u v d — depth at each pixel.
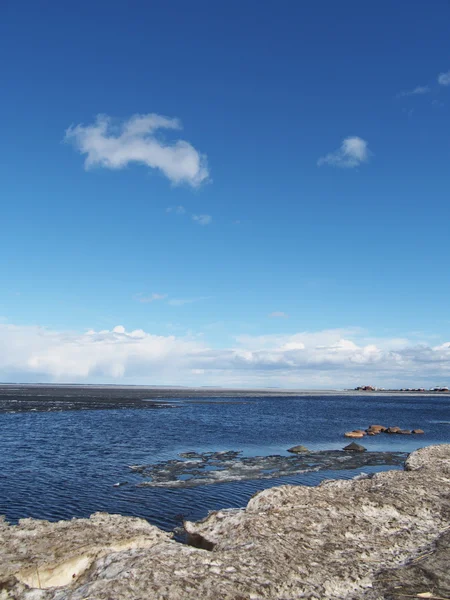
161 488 27.30
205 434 54.50
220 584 9.04
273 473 32.38
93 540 12.23
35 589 9.40
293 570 10.30
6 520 20.69
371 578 10.48
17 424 57.50
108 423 62.41
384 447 48.91
